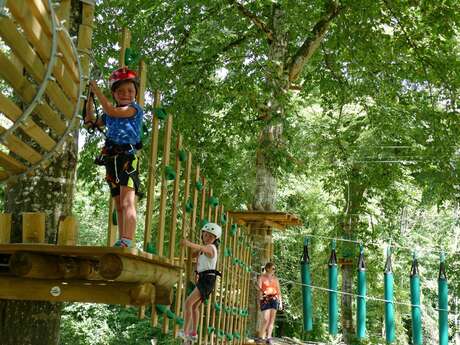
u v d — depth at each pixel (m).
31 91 4.14
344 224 20.22
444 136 14.47
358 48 14.02
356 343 23.09
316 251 25.12
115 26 12.13
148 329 22.30
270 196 13.80
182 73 13.87
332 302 12.86
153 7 12.54
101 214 23.86
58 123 4.73
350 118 19.67
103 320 22.30
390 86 15.27
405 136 16.14
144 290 4.15
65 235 4.52
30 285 4.11
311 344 18.53
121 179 4.48
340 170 17.78
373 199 23.58
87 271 4.22
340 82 15.70
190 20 13.58
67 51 4.22
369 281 22.11
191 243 7.17
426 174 15.84
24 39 3.73
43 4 3.69
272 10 13.98
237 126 14.08
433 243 28.36
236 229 10.34
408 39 14.05
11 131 3.98
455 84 14.09
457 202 15.36
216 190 14.16
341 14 13.86
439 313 12.98
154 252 5.71
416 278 13.07
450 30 13.24
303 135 18.31
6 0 3.24
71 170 5.39
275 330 29.50
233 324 10.89
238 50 15.09
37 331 5.10
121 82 4.61
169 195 13.52
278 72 12.84
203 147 13.88
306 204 24.64
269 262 12.53
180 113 12.98
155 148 5.64
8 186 5.30
